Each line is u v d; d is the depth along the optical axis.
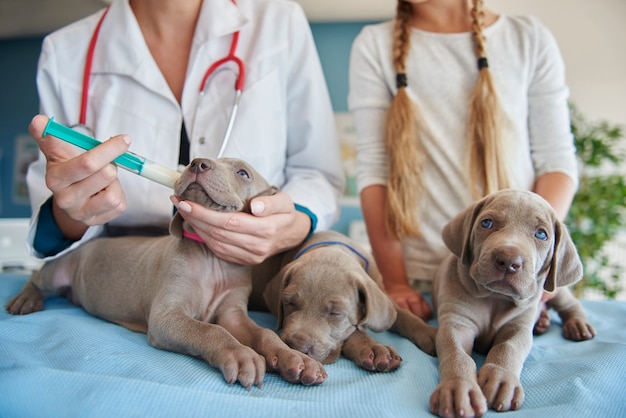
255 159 1.66
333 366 1.17
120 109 1.64
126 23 1.67
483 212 1.28
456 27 1.89
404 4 1.96
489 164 1.73
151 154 1.61
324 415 0.86
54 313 1.38
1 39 5.55
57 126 1.12
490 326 1.31
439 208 1.84
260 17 1.79
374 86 1.96
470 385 0.96
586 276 4.30
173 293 1.25
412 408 0.94
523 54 1.80
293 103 1.86
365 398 0.95
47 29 5.25
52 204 1.48
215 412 0.85
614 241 4.66
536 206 1.25
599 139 4.34
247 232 1.26
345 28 5.34
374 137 1.97
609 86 4.85
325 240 1.59
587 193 4.31
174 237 1.34
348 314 1.29
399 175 1.82
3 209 5.58
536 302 1.29
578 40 4.87
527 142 1.84
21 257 3.22
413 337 1.38
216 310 1.34
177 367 1.03
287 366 1.02
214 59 1.70
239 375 0.97
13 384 0.87
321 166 1.91
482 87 1.76
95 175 1.14
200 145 1.62
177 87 1.71
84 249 1.56
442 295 1.37
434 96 1.85
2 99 5.58
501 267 1.14
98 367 0.98
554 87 1.81
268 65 1.72
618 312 1.72
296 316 1.28
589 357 1.16
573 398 0.95
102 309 1.46
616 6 4.77
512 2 4.79
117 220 1.65
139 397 0.86
